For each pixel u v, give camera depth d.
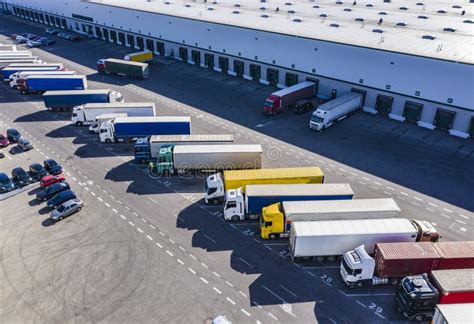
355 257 27.78
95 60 84.00
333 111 51.50
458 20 73.12
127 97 63.56
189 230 34.06
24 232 33.88
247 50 69.00
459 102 48.38
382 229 29.36
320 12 81.00
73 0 103.69
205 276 29.25
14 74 68.50
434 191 39.12
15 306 26.83
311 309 26.62
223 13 81.12
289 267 30.22
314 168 37.91
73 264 30.31
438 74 48.75
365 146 47.78
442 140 49.03
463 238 32.75
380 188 39.56
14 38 101.75
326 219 31.44
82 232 33.81
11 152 47.25
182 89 67.12
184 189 39.91
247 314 26.19
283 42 63.19
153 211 36.53
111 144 49.19
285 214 31.41
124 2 97.31
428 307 24.98
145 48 89.94
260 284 28.62
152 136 44.56
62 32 105.88
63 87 64.62
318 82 61.66
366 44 55.44
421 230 30.02
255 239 33.12
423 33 62.44
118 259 30.78
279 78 66.88
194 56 79.19
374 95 55.81
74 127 54.00
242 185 36.25
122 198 38.44
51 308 26.64
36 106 61.41
